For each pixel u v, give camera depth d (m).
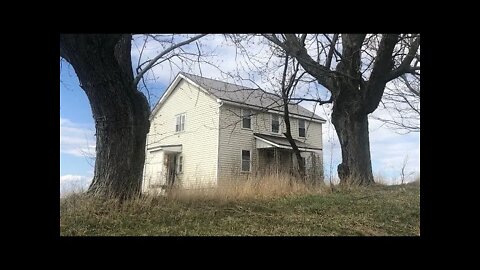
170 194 8.47
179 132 21.58
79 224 6.33
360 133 11.66
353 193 10.05
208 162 19.61
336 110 12.02
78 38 6.57
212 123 19.73
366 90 11.30
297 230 6.64
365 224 7.12
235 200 8.80
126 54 7.60
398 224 7.12
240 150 19.91
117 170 7.50
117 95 7.41
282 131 21.44
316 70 11.78
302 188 10.53
